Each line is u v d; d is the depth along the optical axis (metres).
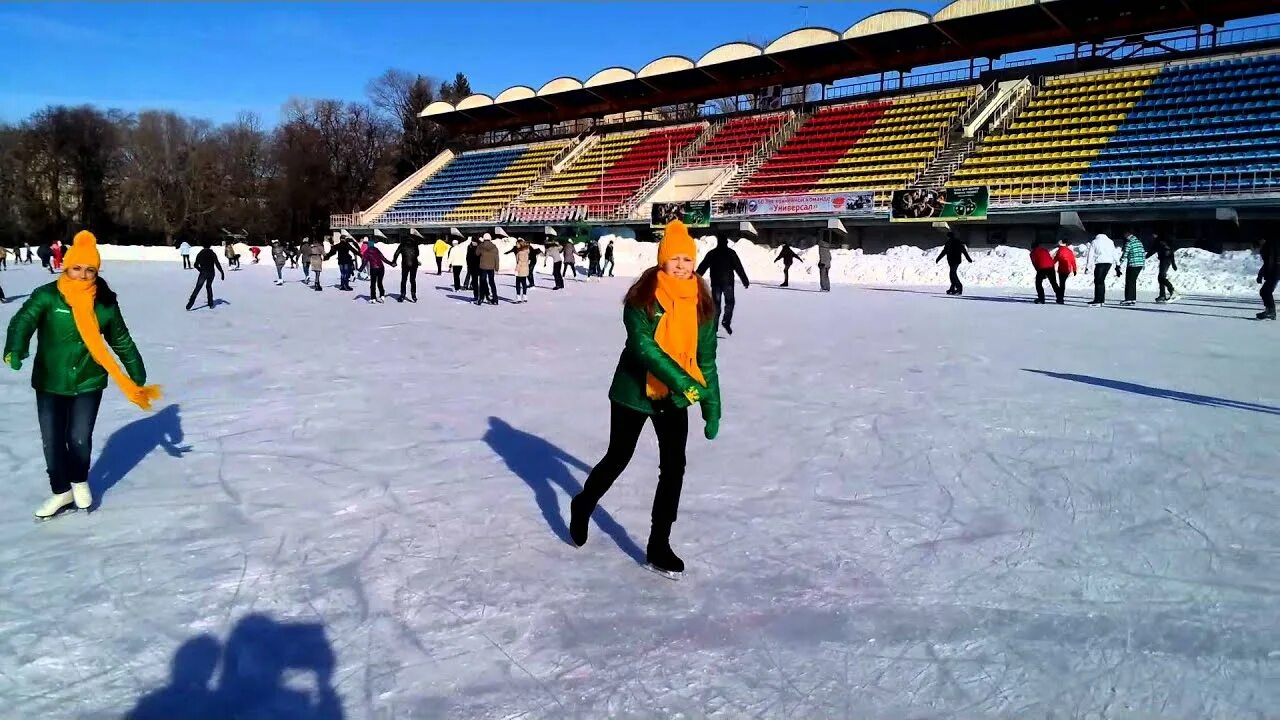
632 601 3.74
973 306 19.00
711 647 3.35
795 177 38.88
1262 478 5.57
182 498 5.14
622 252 36.91
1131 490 5.32
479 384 9.04
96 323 4.69
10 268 42.41
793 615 3.62
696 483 5.48
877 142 38.53
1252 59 32.47
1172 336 13.16
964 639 3.42
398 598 3.76
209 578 3.96
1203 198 27.05
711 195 40.44
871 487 5.39
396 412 7.59
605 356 11.19
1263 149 28.12
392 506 5.00
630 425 4.01
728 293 13.10
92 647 3.32
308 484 5.43
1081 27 35.53
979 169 33.78
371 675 3.12
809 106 43.91
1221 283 23.52
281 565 4.12
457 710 2.89
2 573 4.01
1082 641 3.40
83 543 4.40
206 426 7.03
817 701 2.97
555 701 2.96
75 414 4.75
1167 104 32.31
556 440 6.61
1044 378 9.32
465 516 4.83
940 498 5.17
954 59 39.22
